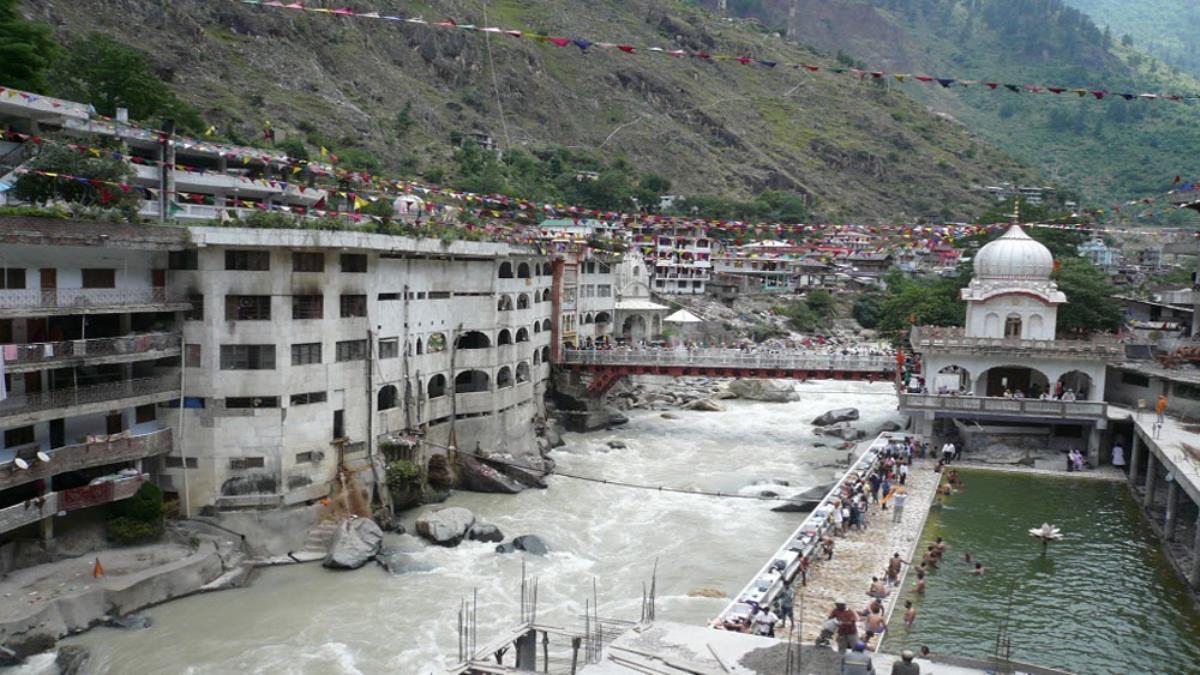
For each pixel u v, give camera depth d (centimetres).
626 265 12962
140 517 4931
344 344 5747
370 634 4347
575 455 7956
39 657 4006
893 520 5766
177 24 15438
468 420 7019
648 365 9081
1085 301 9438
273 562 5184
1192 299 8312
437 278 6694
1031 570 4944
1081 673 3741
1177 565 5022
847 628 3394
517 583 5006
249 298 5288
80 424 4906
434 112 19525
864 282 17625
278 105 15188
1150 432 6488
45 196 5328
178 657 4069
